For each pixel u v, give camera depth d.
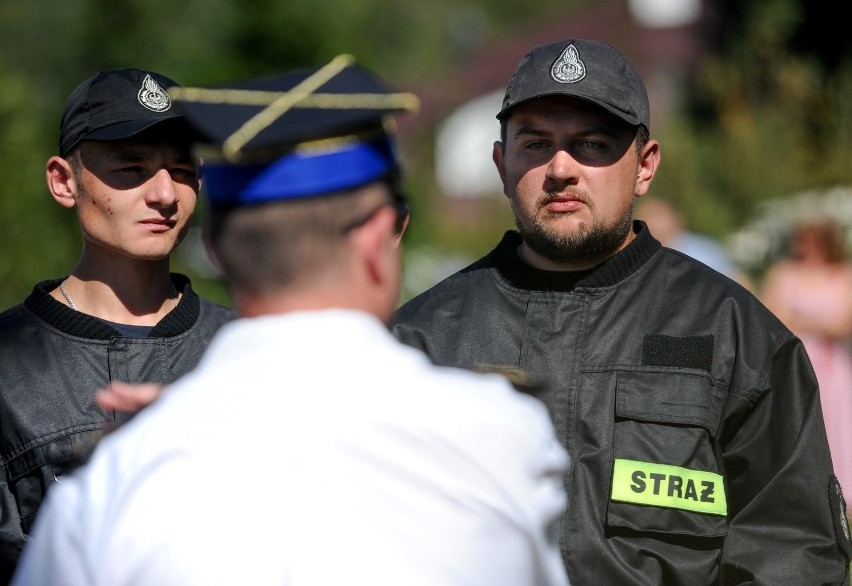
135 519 4.61
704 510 7.75
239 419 4.73
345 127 4.84
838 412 15.99
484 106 83.75
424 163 72.25
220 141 4.74
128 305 9.33
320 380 4.77
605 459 7.90
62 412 8.76
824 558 7.86
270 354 4.83
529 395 5.31
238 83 5.20
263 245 4.84
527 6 141.62
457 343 8.46
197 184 9.30
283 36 39.72
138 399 5.44
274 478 4.61
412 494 4.66
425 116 83.62
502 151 8.91
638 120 8.21
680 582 7.67
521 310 8.45
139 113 8.94
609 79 8.16
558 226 8.16
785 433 8.06
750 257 27.53
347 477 4.63
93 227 9.09
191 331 9.36
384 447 4.69
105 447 4.97
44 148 31.80
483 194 46.31
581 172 8.12
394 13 103.31
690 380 8.00
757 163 31.56
